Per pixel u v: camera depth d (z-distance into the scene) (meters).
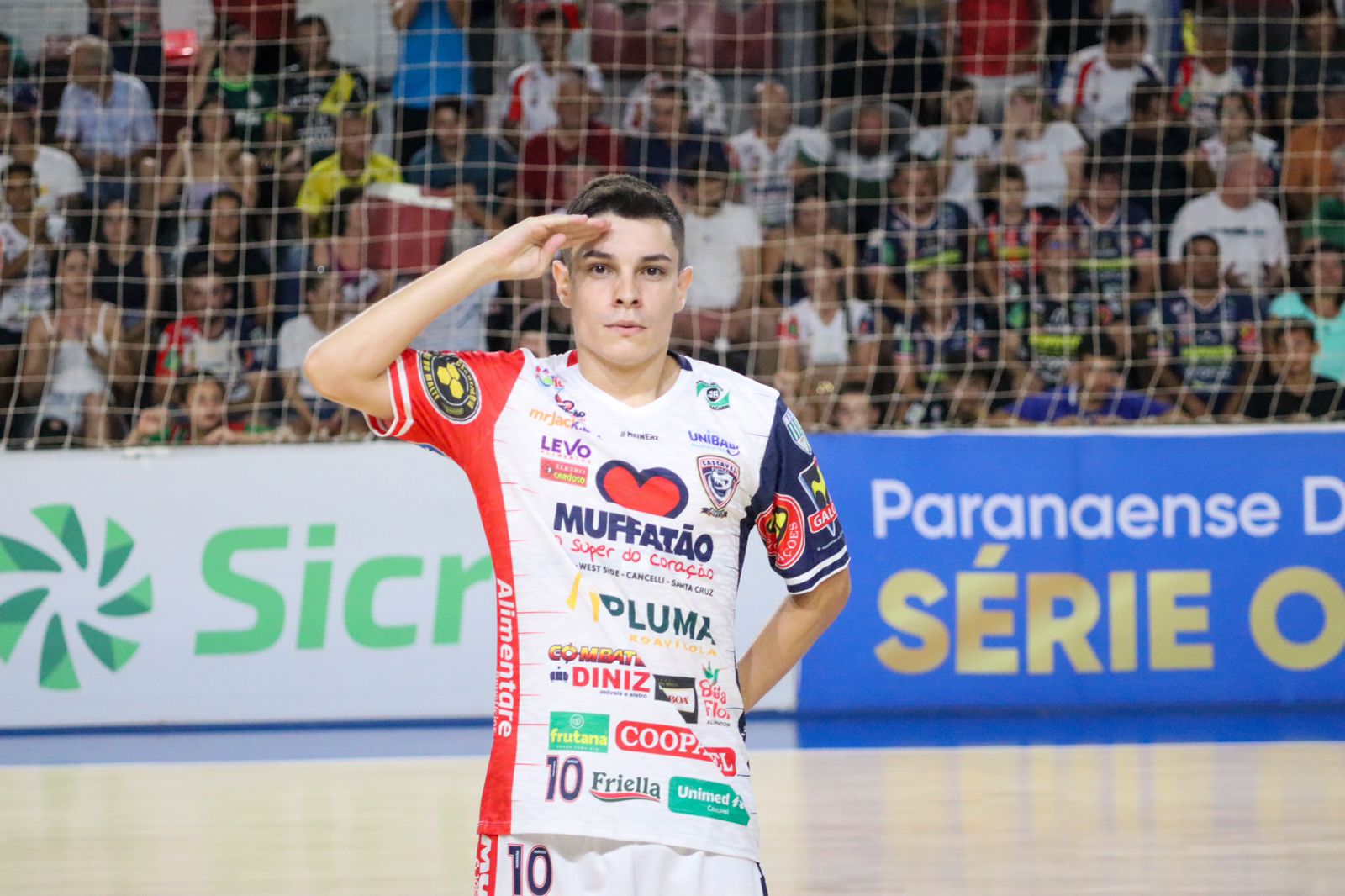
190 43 24.84
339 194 24.30
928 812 13.49
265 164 24.44
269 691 19.50
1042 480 20.30
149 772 16.08
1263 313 23.83
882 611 19.97
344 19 25.09
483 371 6.12
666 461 6.00
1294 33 25.16
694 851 5.74
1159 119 24.69
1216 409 23.06
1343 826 12.73
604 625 5.82
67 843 12.61
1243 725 18.62
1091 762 16.06
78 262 23.48
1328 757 16.17
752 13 25.69
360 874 11.35
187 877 11.34
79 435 22.83
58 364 22.95
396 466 19.98
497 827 5.75
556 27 25.30
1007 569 20.11
